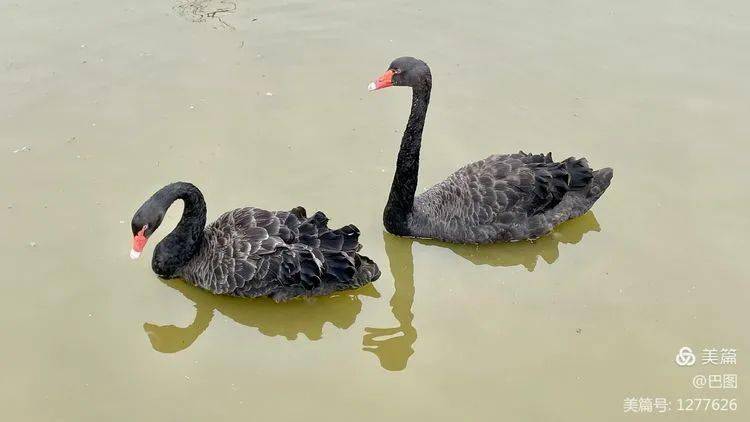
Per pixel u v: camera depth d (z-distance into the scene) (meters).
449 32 4.64
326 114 4.21
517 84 4.40
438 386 3.39
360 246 3.56
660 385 3.41
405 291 3.66
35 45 4.42
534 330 3.53
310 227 3.54
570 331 3.53
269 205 3.84
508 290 3.65
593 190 3.83
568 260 3.75
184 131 4.09
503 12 4.79
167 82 4.29
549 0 4.88
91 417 3.27
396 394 3.37
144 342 3.46
